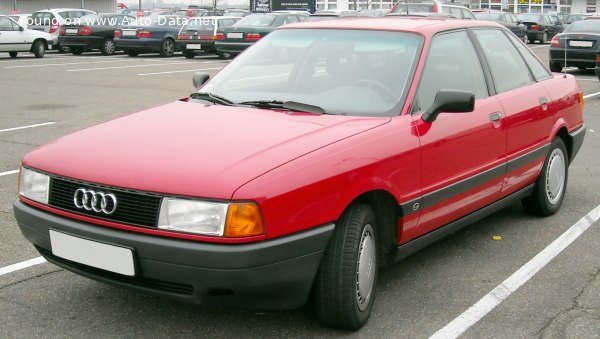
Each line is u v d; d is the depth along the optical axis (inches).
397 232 155.4
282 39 190.7
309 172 130.9
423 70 168.7
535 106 207.5
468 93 155.4
